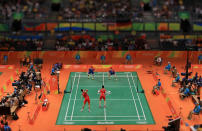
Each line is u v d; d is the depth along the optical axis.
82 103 33.56
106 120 29.94
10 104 30.42
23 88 34.31
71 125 29.09
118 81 39.72
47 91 36.12
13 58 49.34
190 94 34.72
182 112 31.41
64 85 38.38
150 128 28.47
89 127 28.69
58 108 32.47
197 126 26.98
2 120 29.25
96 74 42.31
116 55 49.78
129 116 30.70
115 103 33.50
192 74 42.00
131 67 44.84
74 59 49.12
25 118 30.39
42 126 28.98
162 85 38.28
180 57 49.62
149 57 49.62
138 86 38.06
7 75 42.31
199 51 48.78
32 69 40.06
